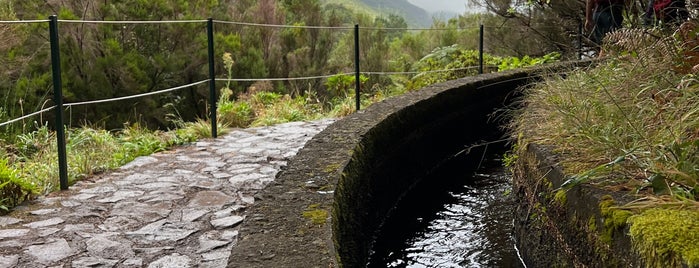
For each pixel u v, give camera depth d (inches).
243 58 546.0
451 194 186.4
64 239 125.2
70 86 450.9
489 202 178.2
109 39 465.7
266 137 228.2
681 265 66.6
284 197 99.0
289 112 287.3
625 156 91.7
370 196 145.1
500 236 153.0
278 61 602.2
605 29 251.9
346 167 118.4
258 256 77.0
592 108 125.7
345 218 109.0
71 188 161.2
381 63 633.6
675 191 86.0
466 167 217.5
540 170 120.0
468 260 140.8
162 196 153.6
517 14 466.3
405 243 150.6
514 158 171.3
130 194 155.6
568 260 101.9
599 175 98.6
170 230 130.4
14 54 411.5
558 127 127.0
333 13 705.6
